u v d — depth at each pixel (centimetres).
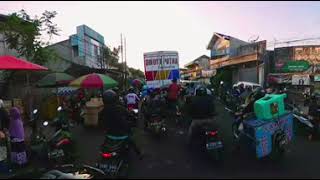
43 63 1752
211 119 792
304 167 714
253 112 823
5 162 758
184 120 1206
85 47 3005
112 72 3039
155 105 1128
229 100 1902
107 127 657
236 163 748
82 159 814
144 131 1188
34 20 1725
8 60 1025
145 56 1766
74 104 1473
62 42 2800
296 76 2064
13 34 1595
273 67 2400
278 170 693
